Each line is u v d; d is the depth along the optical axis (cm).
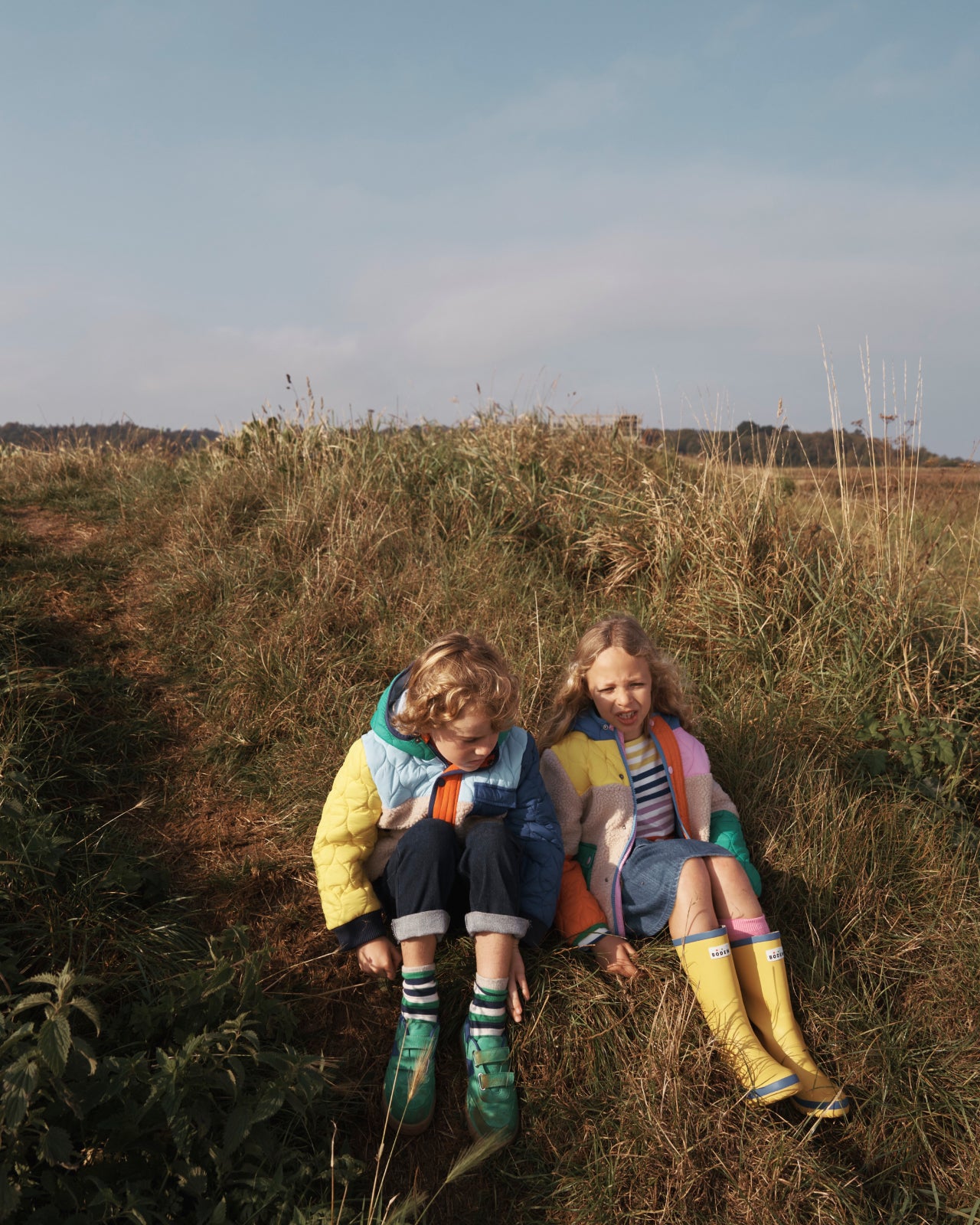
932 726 314
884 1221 173
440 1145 185
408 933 197
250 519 496
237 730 313
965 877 257
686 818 249
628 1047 202
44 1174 140
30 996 154
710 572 403
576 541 471
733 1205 173
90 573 430
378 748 215
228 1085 160
